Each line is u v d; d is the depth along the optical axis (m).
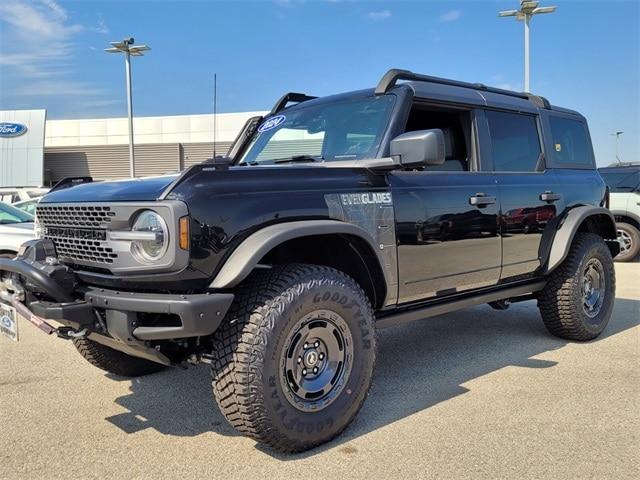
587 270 5.22
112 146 39.22
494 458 2.96
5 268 3.14
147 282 2.81
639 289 8.07
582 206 5.20
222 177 2.90
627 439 3.17
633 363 4.58
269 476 2.79
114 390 4.05
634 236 11.05
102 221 2.96
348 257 3.50
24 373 4.43
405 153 3.35
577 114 5.68
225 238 2.82
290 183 3.12
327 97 4.38
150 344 2.95
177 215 2.70
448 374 4.35
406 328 5.85
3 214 8.05
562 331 5.19
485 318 6.27
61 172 40.34
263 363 2.82
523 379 4.20
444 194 3.90
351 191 3.35
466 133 4.40
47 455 3.04
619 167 11.61
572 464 2.89
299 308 2.93
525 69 21.44
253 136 4.70
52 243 3.37
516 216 4.48
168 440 3.23
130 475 2.82
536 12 20.86
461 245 4.01
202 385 4.16
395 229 3.55
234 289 3.01
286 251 3.50
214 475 2.81
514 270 4.55
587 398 3.79
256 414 2.82
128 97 27.55
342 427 3.17
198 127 37.53
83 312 2.90
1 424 3.45
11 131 37.16
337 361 3.18
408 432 3.29
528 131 4.95
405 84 3.93
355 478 2.77
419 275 3.73
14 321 3.35
